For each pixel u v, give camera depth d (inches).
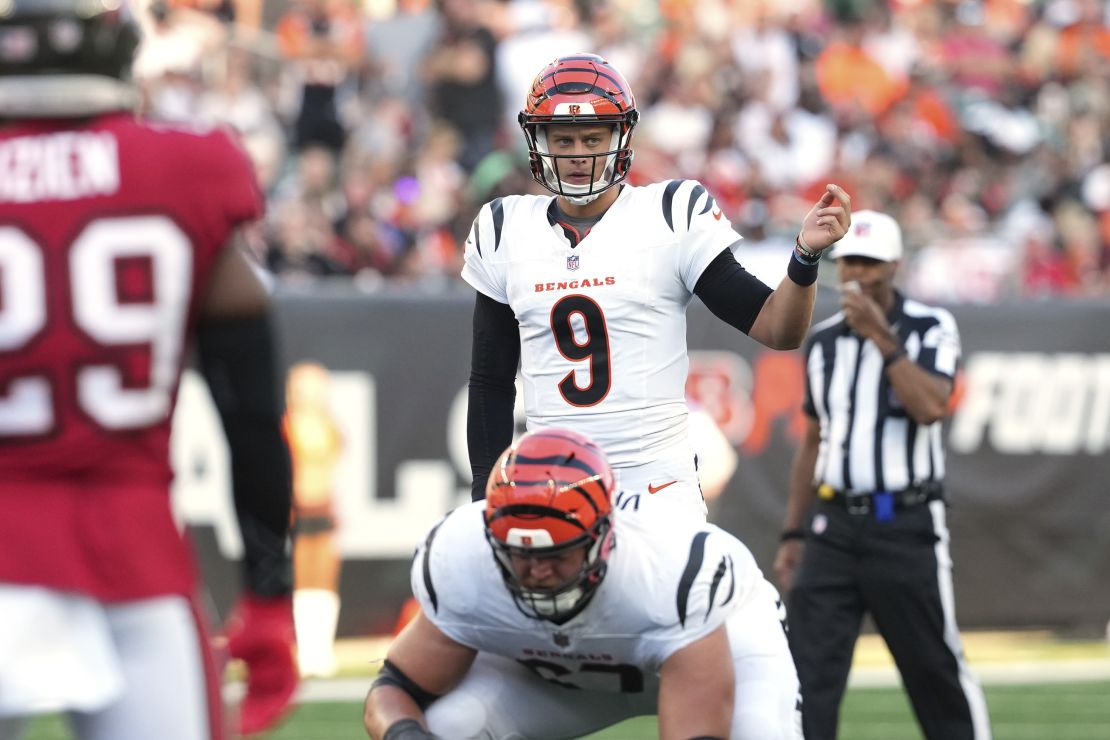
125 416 300.2
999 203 1614.2
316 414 1013.8
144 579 301.4
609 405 469.7
